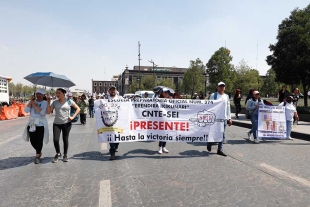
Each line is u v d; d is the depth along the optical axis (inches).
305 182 164.9
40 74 245.9
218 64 1673.2
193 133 249.0
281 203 133.3
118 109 238.4
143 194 146.6
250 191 149.9
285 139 339.9
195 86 2001.7
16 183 166.9
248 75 1493.6
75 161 222.7
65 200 139.0
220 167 200.7
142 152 257.1
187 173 185.6
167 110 246.7
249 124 466.6
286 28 673.0
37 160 216.7
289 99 328.5
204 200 137.6
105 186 159.5
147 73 4215.1
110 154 246.8
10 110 714.8
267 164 209.2
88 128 473.4
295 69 626.5
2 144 309.4
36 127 217.0
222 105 249.1
